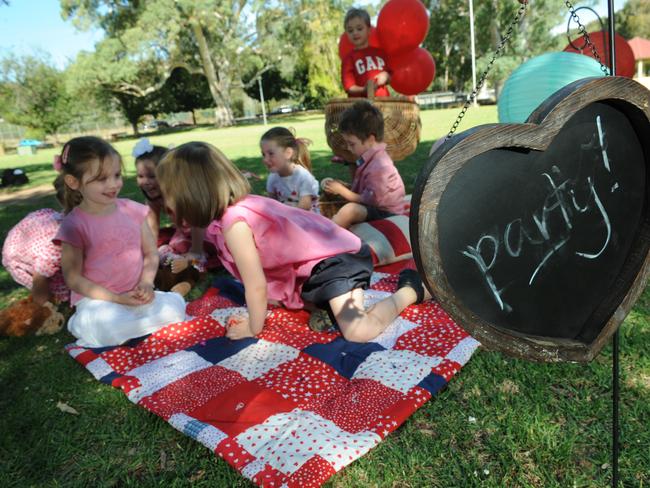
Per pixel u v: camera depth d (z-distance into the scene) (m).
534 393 1.90
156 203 3.66
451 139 1.14
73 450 1.76
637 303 2.51
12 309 2.69
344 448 1.63
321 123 23.48
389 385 1.97
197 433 1.75
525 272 1.29
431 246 1.14
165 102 37.88
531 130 1.15
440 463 1.62
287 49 31.50
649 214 1.38
